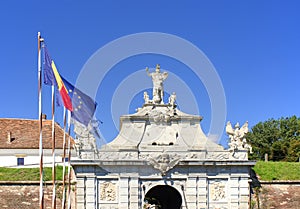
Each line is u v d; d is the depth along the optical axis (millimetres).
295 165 49469
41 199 28906
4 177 46812
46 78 31688
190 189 44531
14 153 57688
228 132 45719
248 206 44969
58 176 47531
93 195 43719
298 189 47375
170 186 44781
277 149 87438
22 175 47156
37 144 58812
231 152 45125
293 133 91000
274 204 46594
